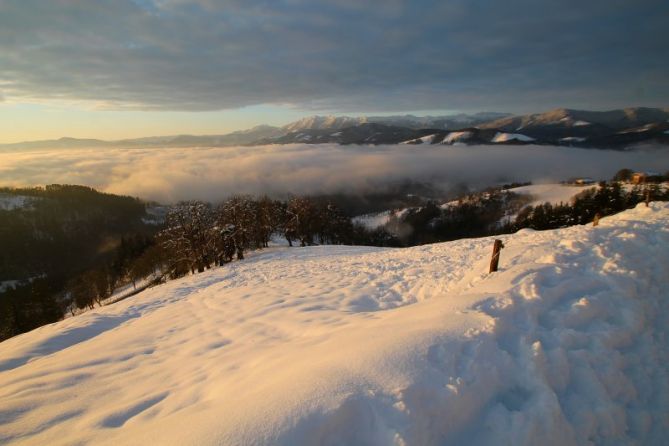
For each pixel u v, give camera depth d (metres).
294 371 4.21
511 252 9.87
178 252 39.62
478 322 4.79
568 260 7.49
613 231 9.30
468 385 3.62
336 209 64.88
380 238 100.00
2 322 44.28
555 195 117.94
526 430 3.30
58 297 71.00
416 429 3.09
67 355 8.56
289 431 3.01
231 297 15.64
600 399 3.86
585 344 4.58
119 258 81.75
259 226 49.38
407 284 12.14
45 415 5.09
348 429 3.15
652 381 4.31
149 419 4.47
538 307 5.32
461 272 11.59
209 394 4.84
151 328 11.20
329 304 11.30
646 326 5.23
